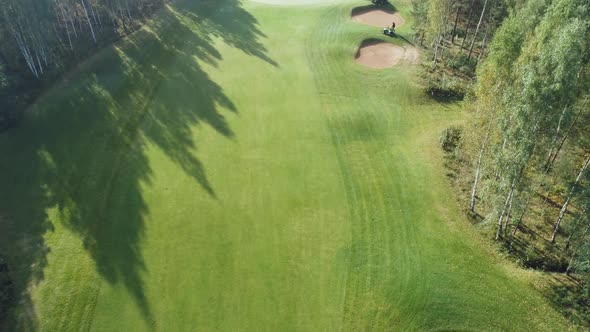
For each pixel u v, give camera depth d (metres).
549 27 36.66
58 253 39.78
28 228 41.97
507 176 37.47
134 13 79.69
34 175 47.38
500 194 40.06
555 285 37.28
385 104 59.69
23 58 63.97
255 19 79.62
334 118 56.53
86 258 39.34
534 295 36.34
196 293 36.72
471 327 34.44
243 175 47.78
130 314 35.28
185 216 43.12
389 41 73.75
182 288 37.06
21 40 60.06
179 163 49.03
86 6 76.19
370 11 83.69
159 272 38.25
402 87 62.66
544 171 44.06
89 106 56.84
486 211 43.91
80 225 42.19
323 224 42.72
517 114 34.12
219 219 42.94
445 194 45.97
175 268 38.56
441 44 73.62
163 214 43.28
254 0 87.12
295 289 37.16
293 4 85.25
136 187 46.03
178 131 53.47
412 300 36.16
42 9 64.00
